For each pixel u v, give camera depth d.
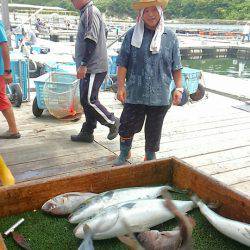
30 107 6.46
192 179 2.52
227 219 2.12
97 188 2.48
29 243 2.04
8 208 2.24
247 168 4.27
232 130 5.73
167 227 2.19
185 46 22.66
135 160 4.32
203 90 7.57
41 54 11.46
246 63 22.67
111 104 6.99
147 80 3.41
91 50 4.21
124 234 1.87
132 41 3.35
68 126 5.51
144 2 3.13
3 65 4.43
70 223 2.20
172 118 6.25
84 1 4.18
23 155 4.32
